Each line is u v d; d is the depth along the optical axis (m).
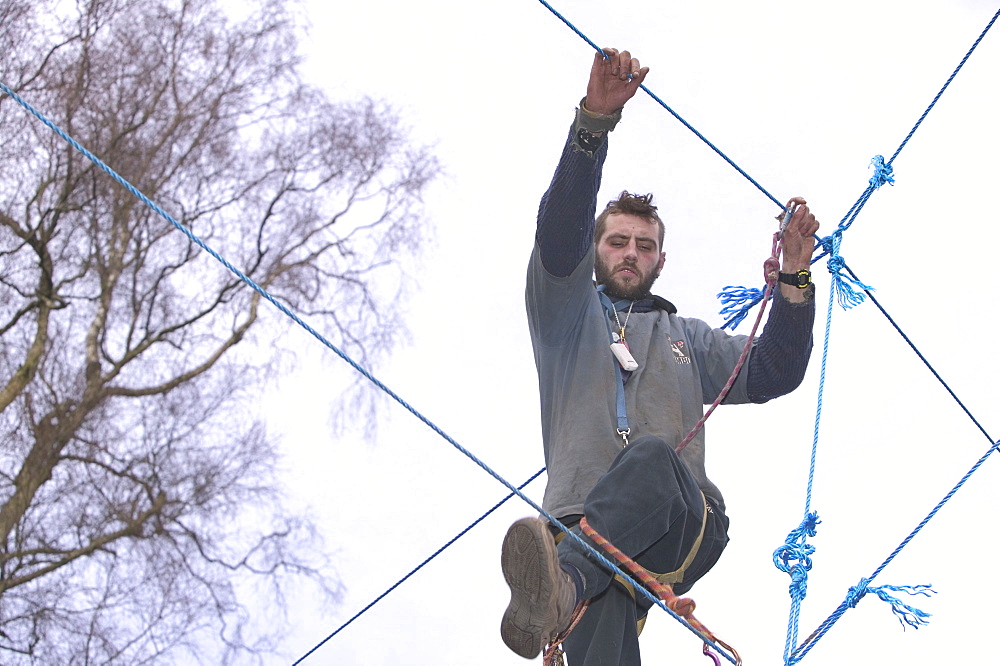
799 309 4.99
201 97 14.09
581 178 4.44
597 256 5.18
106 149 13.62
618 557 4.12
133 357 13.37
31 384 12.91
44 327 13.16
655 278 5.23
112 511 12.28
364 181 14.45
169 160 13.95
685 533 4.46
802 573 4.73
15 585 11.88
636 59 4.36
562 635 4.22
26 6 13.55
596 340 4.82
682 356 4.99
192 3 14.02
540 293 4.71
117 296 13.55
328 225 14.28
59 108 13.51
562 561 4.29
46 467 12.45
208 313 13.84
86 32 13.73
